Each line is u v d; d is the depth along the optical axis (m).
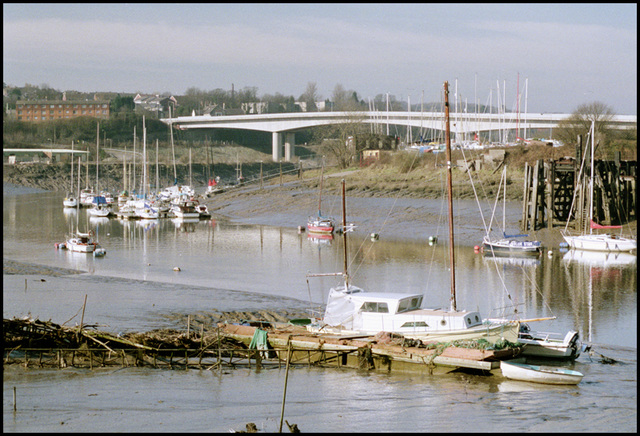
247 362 51.62
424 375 48.62
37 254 108.38
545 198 134.25
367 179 198.12
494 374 48.53
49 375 45.56
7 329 50.22
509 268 94.75
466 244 119.12
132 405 39.84
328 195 182.12
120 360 49.66
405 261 100.94
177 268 92.81
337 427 37.06
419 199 162.75
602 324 63.19
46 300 69.00
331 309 55.12
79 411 38.50
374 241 124.44
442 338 51.00
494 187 162.25
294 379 47.16
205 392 43.22
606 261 102.19
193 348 52.62
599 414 39.97
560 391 44.88
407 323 52.09
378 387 45.44
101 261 101.94
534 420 38.62
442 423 38.06
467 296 74.88
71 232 139.12
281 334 53.56
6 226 155.12
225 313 65.06
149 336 51.81
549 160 128.50
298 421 38.00
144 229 152.50
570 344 51.94
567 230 126.88
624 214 132.88
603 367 50.84
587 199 125.94
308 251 112.94
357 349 50.12
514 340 51.25
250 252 112.62
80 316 61.72
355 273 90.12
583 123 191.25
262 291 77.56
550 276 88.12
